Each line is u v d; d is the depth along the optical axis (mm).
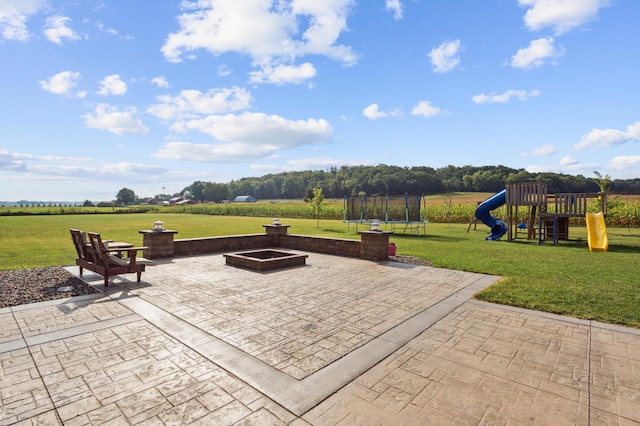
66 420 2561
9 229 22500
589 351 3814
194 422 2539
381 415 2629
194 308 5305
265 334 4281
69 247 12906
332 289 6531
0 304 5375
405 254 11070
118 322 4652
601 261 9719
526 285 6727
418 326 4578
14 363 3461
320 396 2896
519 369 3393
